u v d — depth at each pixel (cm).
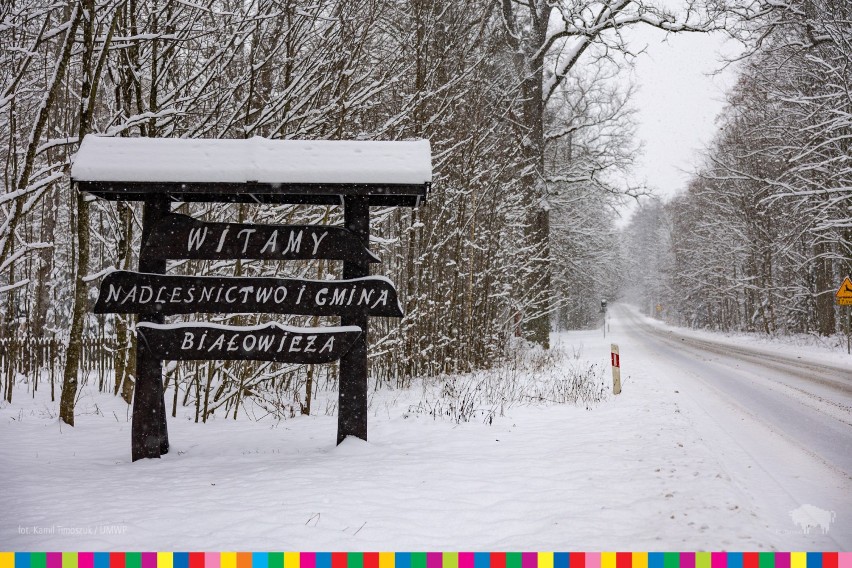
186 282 673
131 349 1090
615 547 384
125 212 992
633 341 3459
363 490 509
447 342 1605
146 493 505
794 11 1806
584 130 3020
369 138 1091
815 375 1492
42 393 1197
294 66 1010
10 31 838
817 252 2925
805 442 723
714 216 3994
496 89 1747
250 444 758
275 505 466
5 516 441
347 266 700
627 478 545
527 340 2456
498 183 1831
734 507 459
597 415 934
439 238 1667
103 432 830
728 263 4331
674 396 1130
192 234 679
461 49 1420
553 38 2295
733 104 2541
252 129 903
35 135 752
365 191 675
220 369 988
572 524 428
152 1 960
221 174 659
